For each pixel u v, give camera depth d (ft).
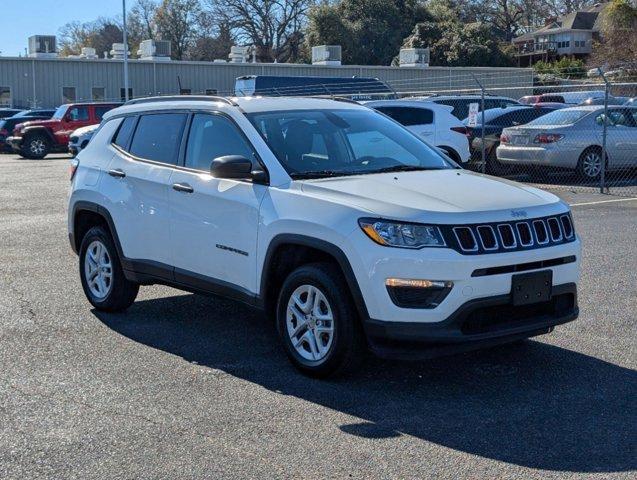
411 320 17.38
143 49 142.31
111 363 20.61
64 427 16.56
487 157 63.57
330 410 17.40
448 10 213.46
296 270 19.40
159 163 23.41
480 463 14.82
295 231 19.01
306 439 15.92
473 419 16.88
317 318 19.01
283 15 225.35
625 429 16.34
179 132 23.24
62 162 97.66
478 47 184.65
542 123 59.36
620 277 29.50
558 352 21.27
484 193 19.06
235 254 20.72
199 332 23.41
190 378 19.45
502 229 17.92
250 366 20.34
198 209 21.67
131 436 16.11
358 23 201.87
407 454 15.21
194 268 22.08
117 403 17.87
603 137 52.85
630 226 40.04
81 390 18.67
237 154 21.35
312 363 19.16
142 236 23.59
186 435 16.14
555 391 18.48
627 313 24.82
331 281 18.48
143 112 24.85
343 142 21.90
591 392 18.42
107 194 24.64
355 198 18.51
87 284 25.99
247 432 16.28
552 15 270.05
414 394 18.33
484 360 20.68
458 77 130.52
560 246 18.67
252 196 20.30
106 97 139.54
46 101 136.15
